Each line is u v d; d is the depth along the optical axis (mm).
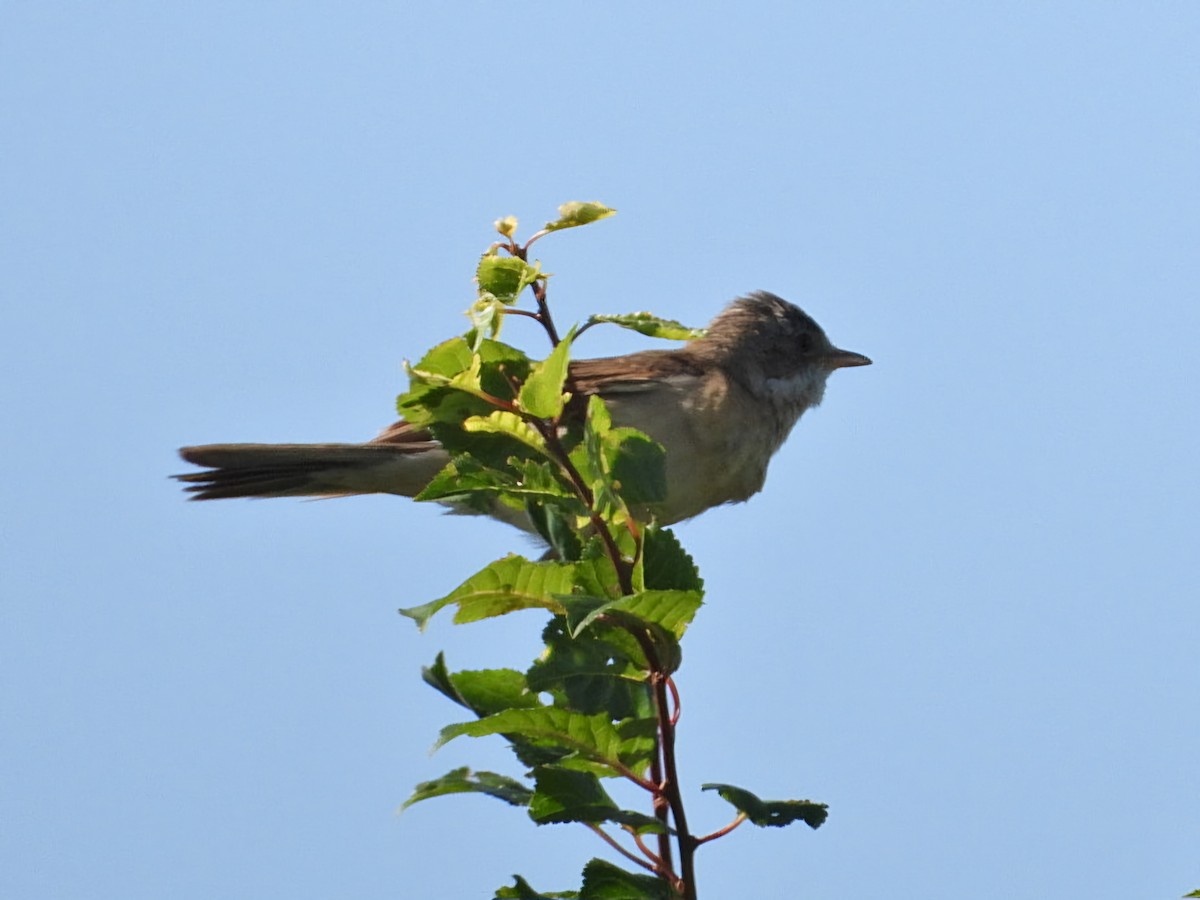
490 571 6555
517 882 6738
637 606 6238
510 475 7035
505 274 7309
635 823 6457
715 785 6621
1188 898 6488
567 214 7391
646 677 6727
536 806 6465
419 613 6594
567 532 6945
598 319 7180
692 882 6453
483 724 6492
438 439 7000
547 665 6684
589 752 6641
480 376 6914
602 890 6438
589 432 6594
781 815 6551
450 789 7090
